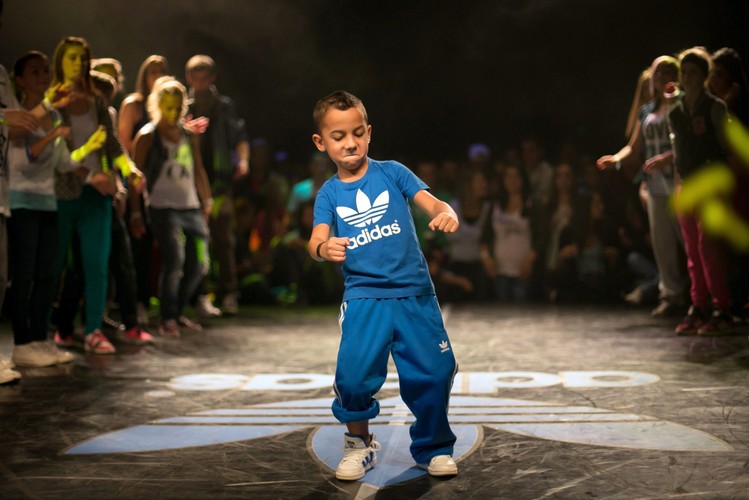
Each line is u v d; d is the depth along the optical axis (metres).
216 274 8.66
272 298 8.40
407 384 2.53
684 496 2.29
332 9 12.00
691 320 5.36
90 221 4.85
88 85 4.73
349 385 2.52
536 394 3.64
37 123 3.82
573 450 2.76
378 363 2.53
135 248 6.26
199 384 4.01
